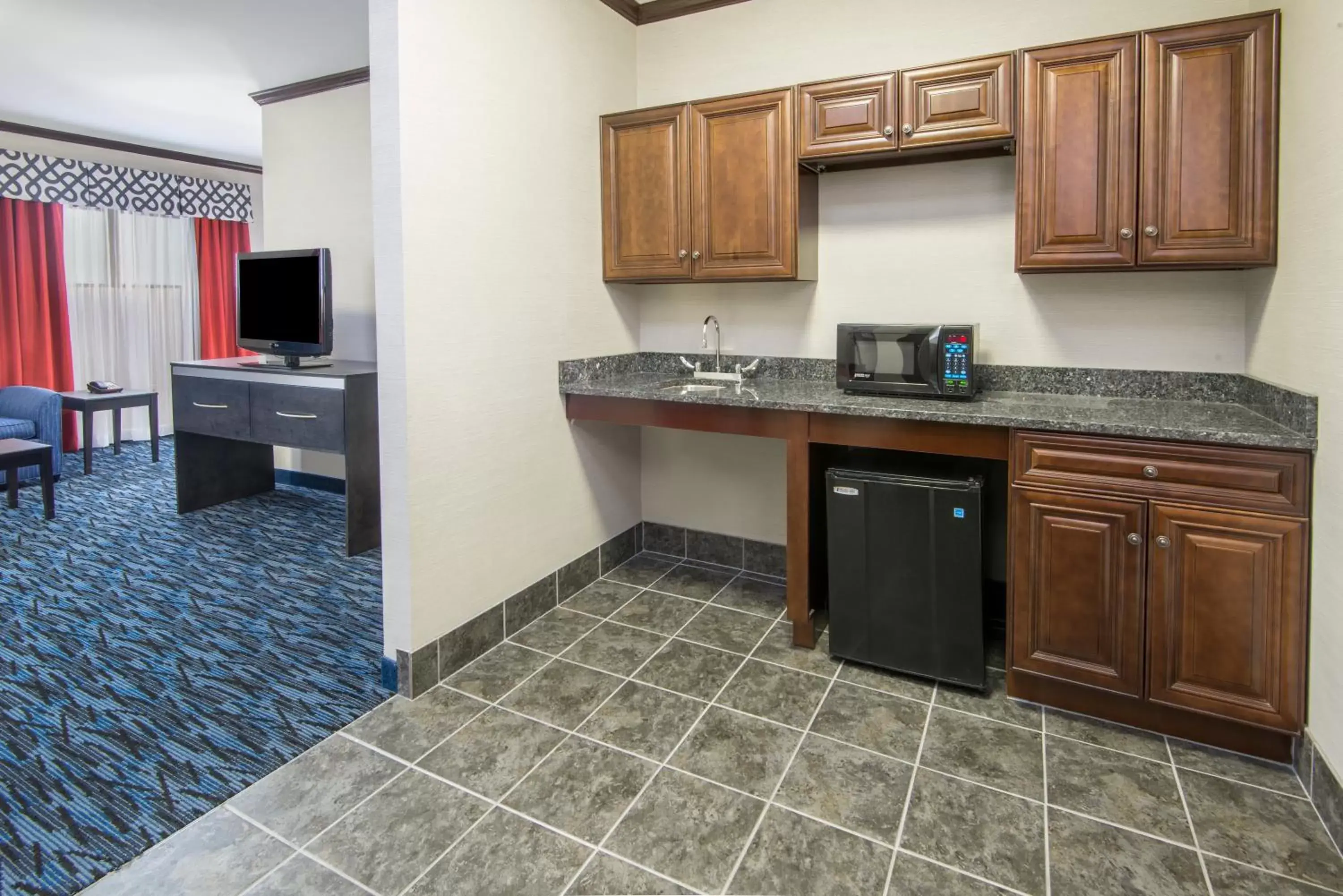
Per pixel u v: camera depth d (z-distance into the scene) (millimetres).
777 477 3182
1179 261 2086
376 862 1552
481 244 2404
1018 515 2096
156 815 1688
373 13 2088
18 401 5047
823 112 2555
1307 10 1773
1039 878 1505
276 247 4637
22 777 1824
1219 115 2012
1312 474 1730
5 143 5297
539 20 2609
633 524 3459
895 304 2818
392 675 2271
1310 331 1751
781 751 1947
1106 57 2123
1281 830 1630
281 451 4984
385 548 2240
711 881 1503
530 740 2002
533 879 1508
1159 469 1895
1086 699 2098
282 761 1906
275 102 4484
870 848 1593
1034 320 2588
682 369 3293
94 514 4238
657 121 2857
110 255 6129
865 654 2373
